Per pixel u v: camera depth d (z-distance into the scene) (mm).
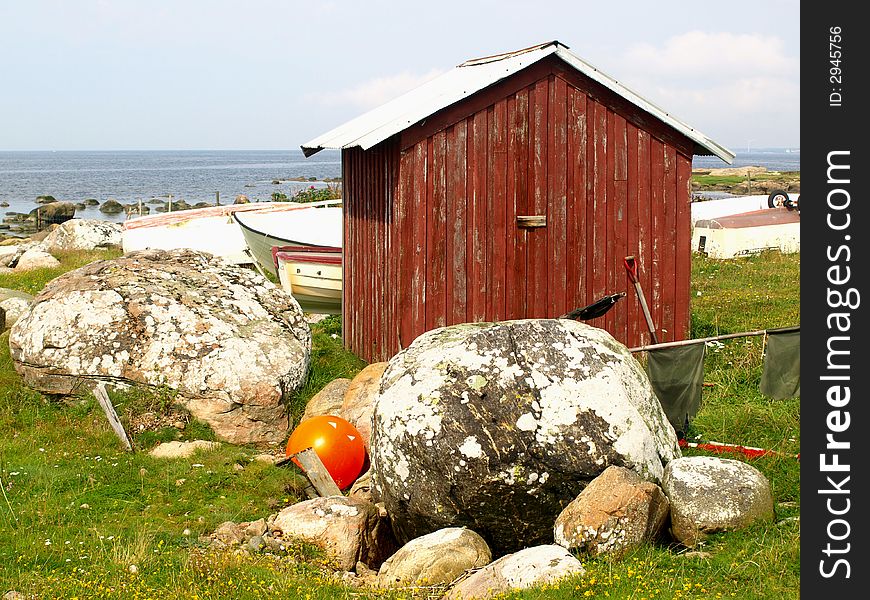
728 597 7223
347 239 17344
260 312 13805
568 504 8648
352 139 14500
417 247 14227
